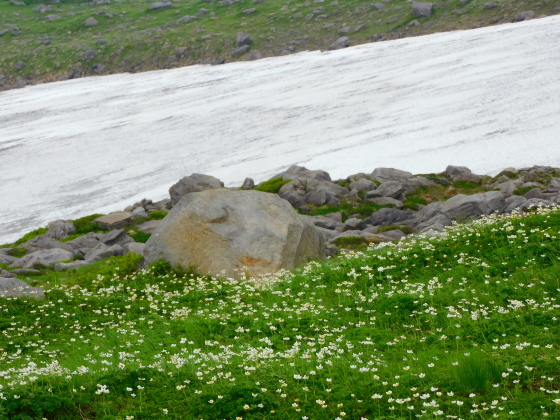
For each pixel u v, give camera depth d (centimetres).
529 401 838
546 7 16075
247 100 12912
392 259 1812
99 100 14850
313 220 3897
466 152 7656
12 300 1852
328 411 878
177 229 2219
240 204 2294
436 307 1395
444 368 1004
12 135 12244
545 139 7681
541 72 11206
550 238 1689
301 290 1702
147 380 1020
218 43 18200
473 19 16525
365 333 1288
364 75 13462
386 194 4600
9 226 6862
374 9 18425
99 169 9269
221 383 983
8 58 19188
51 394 922
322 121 10519
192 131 11062
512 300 1350
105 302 1844
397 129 9312
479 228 1964
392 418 834
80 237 3962
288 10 19662
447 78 12012
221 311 1566
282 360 1117
